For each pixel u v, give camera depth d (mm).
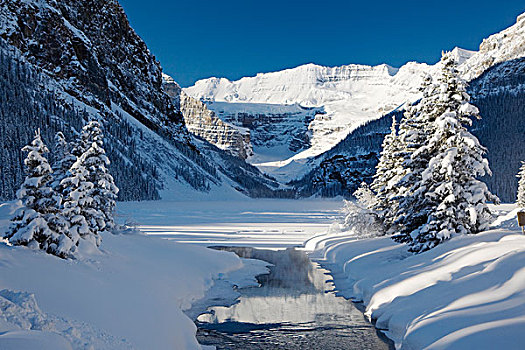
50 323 7980
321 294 21141
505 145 159125
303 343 14359
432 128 20734
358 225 33062
